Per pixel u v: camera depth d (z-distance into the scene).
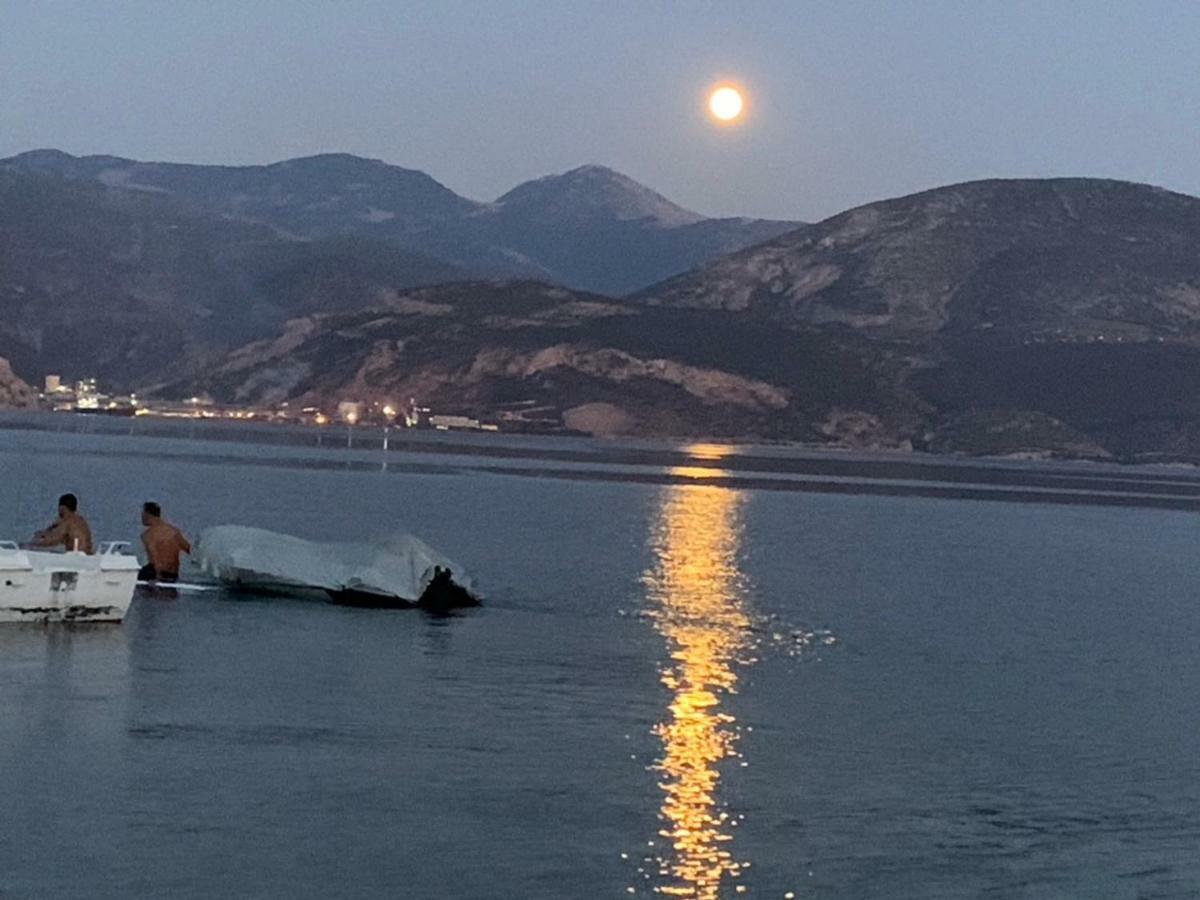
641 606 51.44
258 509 88.06
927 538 96.25
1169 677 41.44
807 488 160.50
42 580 37.78
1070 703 36.53
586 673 36.97
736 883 22.31
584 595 53.84
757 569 68.44
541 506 107.44
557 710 32.41
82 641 36.97
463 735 29.69
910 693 36.75
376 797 25.28
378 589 46.22
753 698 35.00
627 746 29.44
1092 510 144.88
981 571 74.06
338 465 153.12
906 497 151.25
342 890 21.31
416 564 47.00
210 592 46.22
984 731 32.56
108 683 32.34
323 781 25.98
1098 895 22.50
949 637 47.88
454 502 105.88
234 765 26.59
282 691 32.75
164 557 46.44
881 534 97.69
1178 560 88.38
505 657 38.66
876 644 45.22
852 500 140.38
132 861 21.83
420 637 41.06
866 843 24.25
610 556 71.06
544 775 27.05
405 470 151.38
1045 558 85.12
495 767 27.44
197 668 34.59
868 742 30.89
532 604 50.28
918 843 24.38
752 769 28.22
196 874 21.53
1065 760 30.17
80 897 20.55
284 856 22.39
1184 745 32.00
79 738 27.73
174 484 106.56
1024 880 22.98
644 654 40.44
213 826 23.41
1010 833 25.11
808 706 34.34
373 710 31.47
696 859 23.16
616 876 22.31
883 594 60.28
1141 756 30.80
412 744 28.77
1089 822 25.91
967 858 23.81
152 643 37.25
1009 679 39.81
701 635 44.88
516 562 65.69
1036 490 186.00
